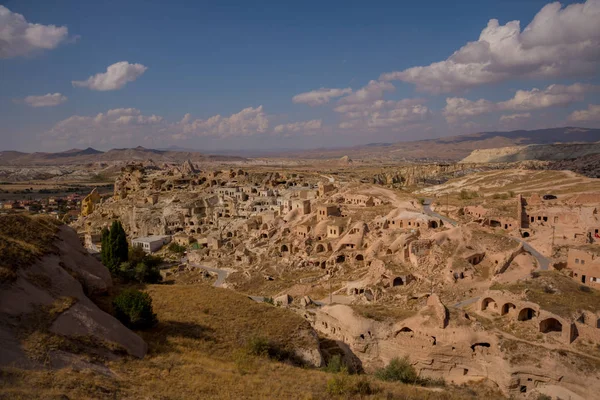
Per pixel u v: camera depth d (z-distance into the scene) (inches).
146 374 1389.0
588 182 5246.1
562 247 3253.0
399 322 2340.1
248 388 1398.9
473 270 3137.3
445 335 2151.8
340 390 1462.8
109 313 1902.1
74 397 1099.3
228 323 2098.9
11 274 1525.6
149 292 2500.0
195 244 6161.4
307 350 2028.8
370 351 2375.7
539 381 1908.2
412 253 3435.0
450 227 3759.8
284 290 3816.4
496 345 2054.6
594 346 1947.6
